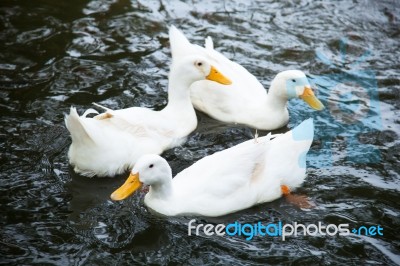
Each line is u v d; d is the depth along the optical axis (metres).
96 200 8.55
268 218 8.33
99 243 7.82
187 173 8.61
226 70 10.52
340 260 7.66
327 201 8.60
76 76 11.20
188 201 8.30
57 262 7.52
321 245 7.88
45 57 11.66
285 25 12.90
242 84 10.48
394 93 11.01
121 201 8.55
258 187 8.50
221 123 10.36
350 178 9.02
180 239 7.94
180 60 9.92
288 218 8.32
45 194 8.61
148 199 8.45
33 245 7.76
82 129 8.40
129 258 7.61
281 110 10.18
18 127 9.87
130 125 9.22
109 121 9.07
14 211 8.28
